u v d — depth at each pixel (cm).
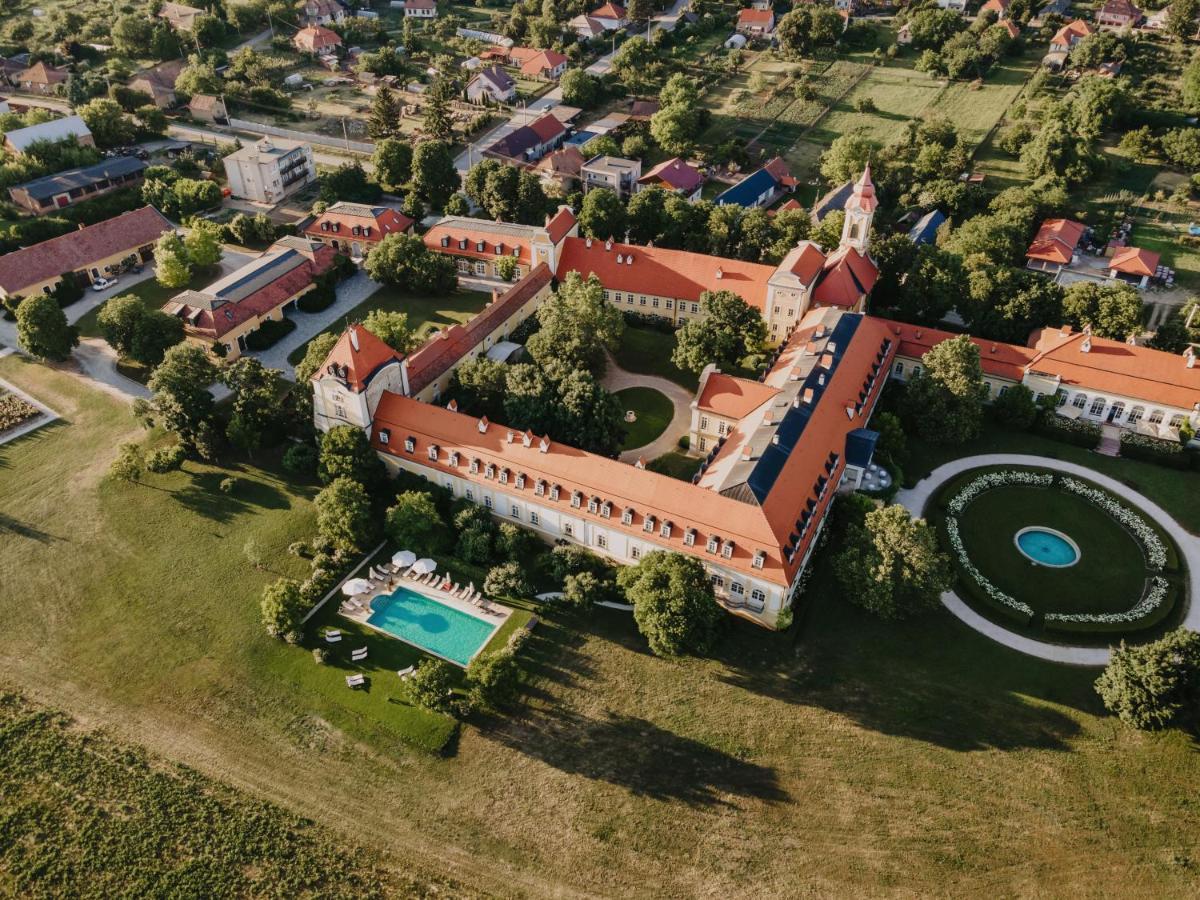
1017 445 14225
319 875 8644
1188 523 12662
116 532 12556
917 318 16750
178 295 16962
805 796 9325
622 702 10275
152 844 8894
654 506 11206
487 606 11431
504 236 18700
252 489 13262
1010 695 10319
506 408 13088
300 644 10975
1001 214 19575
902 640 10981
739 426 13050
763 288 16262
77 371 15988
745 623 11206
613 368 16262
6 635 11081
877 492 12888
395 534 12069
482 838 8975
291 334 17250
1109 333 15250
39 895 8506
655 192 19212
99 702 10312
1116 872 8625
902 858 8769
